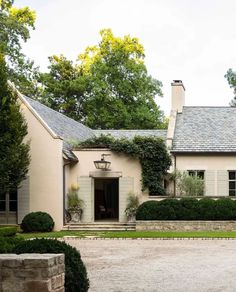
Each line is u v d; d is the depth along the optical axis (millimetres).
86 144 30938
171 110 37500
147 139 30250
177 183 31031
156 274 14359
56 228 28672
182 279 13547
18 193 29156
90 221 30234
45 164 29000
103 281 13266
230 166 32531
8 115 26031
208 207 28203
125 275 14203
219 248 20453
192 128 35281
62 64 54875
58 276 9102
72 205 29859
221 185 32469
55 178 28859
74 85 51562
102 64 50094
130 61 50719
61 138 28953
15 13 49062
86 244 21922
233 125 35531
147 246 21203
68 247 10070
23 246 10062
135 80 50188
